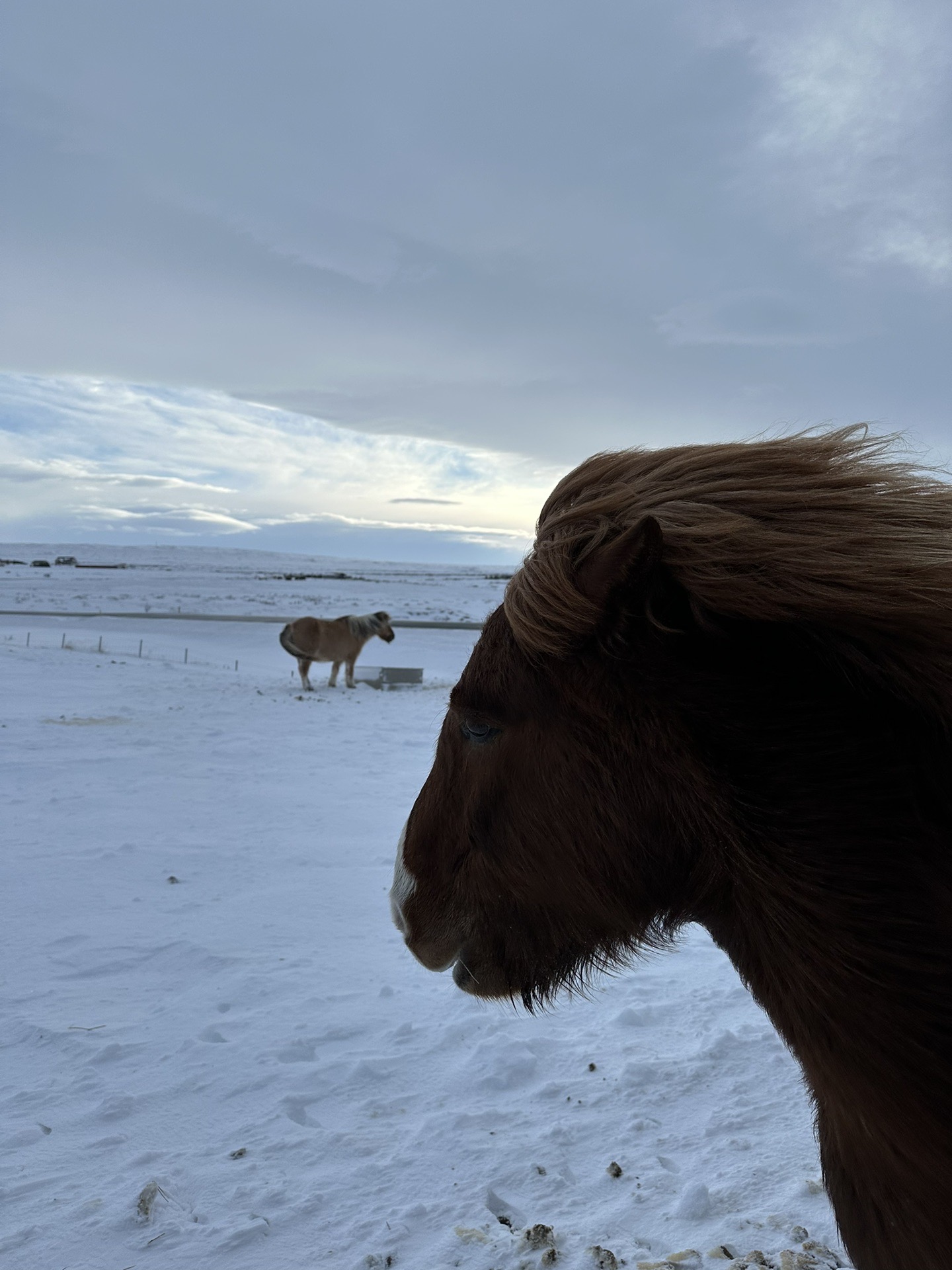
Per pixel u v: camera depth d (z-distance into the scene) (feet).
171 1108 9.43
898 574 3.03
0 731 35.37
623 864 3.53
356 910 16.44
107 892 17.07
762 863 3.19
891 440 3.62
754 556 3.17
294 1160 8.33
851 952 3.04
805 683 3.20
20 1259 6.86
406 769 30.73
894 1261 3.24
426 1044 11.05
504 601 3.87
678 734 3.29
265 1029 11.41
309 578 266.36
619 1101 9.39
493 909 4.01
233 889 17.47
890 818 3.04
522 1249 6.77
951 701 2.96
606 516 3.60
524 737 3.70
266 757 32.22
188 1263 6.78
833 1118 3.45
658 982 13.25
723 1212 7.30
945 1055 2.90
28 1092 9.80
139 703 45.44
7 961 13.76
